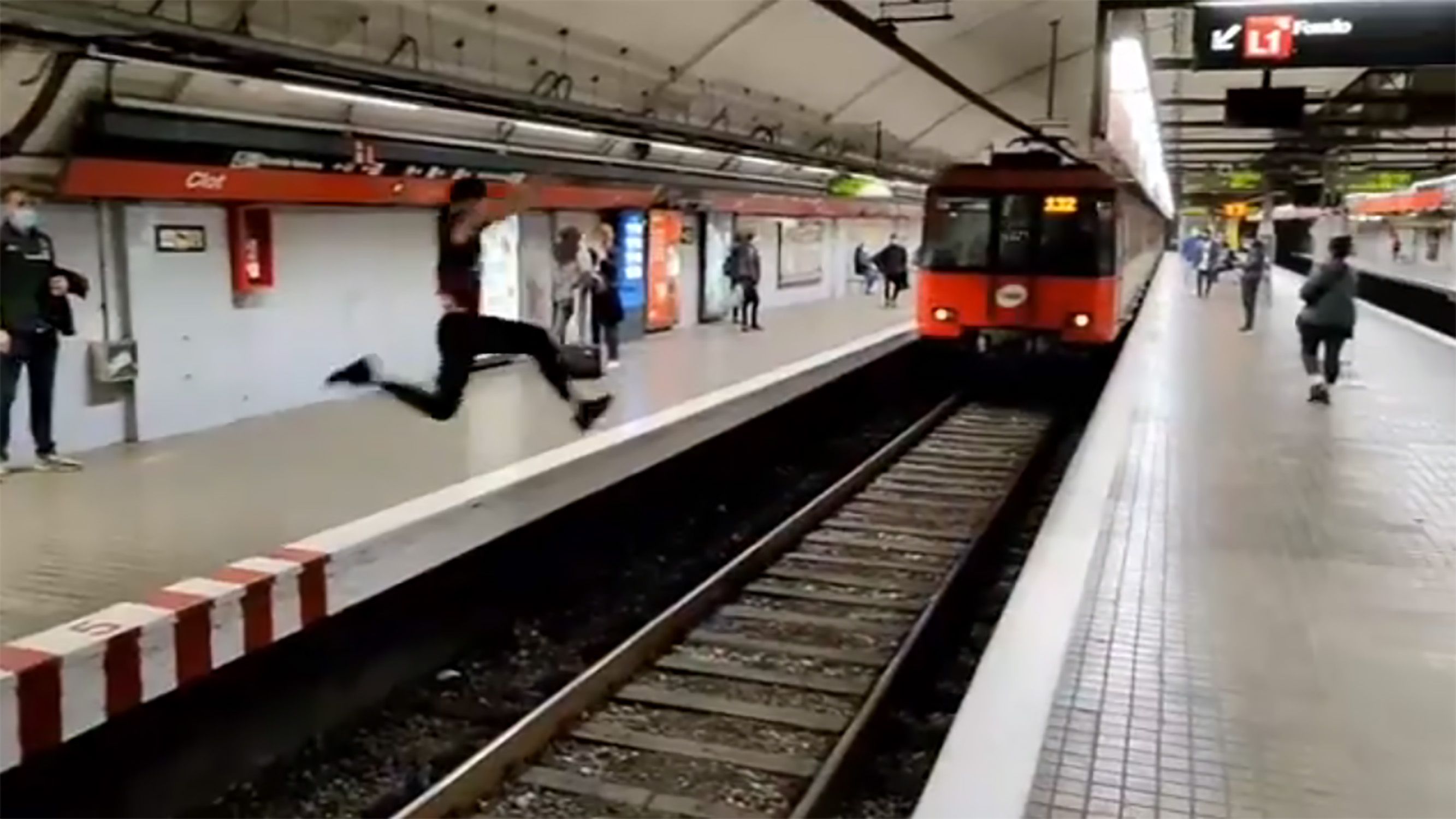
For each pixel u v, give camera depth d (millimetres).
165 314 9969
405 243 12906
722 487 12117
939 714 6719
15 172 8352
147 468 8734
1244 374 13438
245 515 7344
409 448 9469
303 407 11516
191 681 5715
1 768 4762
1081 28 15305
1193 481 7961
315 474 8523
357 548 6719
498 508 8055
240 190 10016
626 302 17453
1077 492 7402
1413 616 5230
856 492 11602
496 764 5625
